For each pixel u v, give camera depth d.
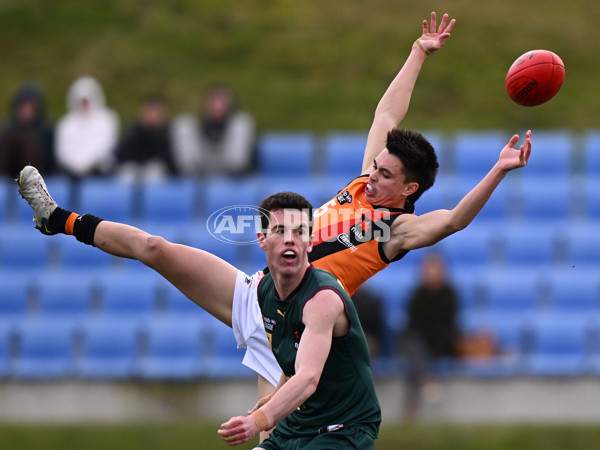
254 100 62.94
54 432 38.97
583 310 46.28
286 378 19.02
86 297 46.22
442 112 62.69
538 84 20.70
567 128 61.84
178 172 49.91
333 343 17.86
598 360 43.50
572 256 48.59
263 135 59.38
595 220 51.16
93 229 20.38
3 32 69.75
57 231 20.59
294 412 18.67
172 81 64.94
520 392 40.56
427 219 19.92
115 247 20.33
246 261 47.09
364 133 59.84
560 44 69.62
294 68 66.44
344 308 17.64
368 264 20.72
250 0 73.94
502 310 46.09
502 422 39.50
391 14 71.62
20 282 46.69
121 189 49.56
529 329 44.41
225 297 20.62
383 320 39.84
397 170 20.73
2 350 44.75
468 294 46.22
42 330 44.84
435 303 39.75
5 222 50.53
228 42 69.06
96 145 50.12
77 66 66.25
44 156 49.53
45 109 61.78
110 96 63.59
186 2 73.19
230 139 49.66
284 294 18.06
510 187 51.34
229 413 41.47
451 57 67.69
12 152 48.75
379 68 66.12
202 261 20.62
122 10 72.25
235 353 44.06
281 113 61.75
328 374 18.08
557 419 40.41
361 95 63.59
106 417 41.25
